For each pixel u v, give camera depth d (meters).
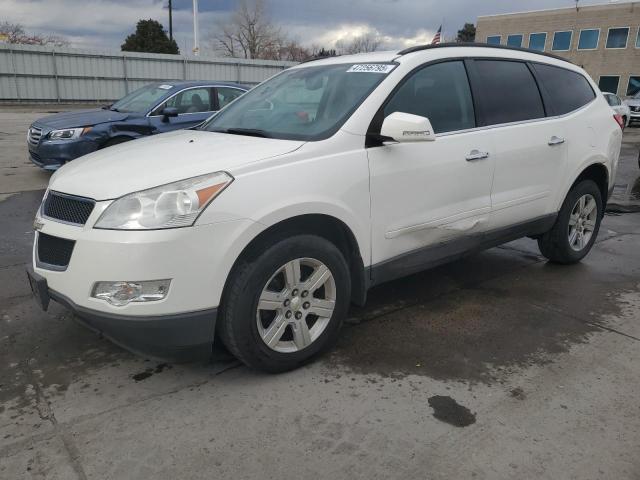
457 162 3.73
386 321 3.91
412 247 3.64
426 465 2.43
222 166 2.86
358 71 3.74
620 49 40.53
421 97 3.66
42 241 3.01
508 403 2.91
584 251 5.23
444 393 3.00
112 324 2.68
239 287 2.86
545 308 4.18
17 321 3.84
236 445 2.55
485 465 2.44
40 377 3.13
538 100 4.51
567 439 2.62
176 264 2.63
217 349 3.45
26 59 29.02
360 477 2.36
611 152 5.12
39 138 8.56
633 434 2.66
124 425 2.70
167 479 2.34
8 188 8.55
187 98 9.19
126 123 8.56
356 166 3.21
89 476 2.35
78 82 30.69
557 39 43.59
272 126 3.62
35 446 2.54
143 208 2.65
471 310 4.12
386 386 3.06
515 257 5.49
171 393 2.98
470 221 3.93
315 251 3.09
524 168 4.27
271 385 3.06
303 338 3.17
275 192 2.88
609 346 3.57
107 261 2.63
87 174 3.03
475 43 4.21
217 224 2.70
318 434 2.64
